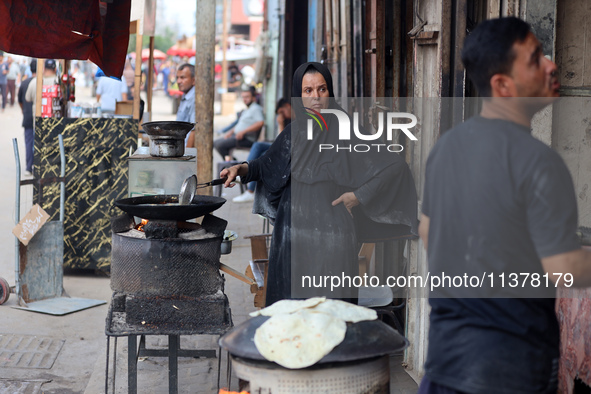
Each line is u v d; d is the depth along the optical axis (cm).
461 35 313
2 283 503
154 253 296
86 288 560
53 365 397
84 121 570
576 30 300
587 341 262
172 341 308
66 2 445
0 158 1260
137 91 599
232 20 4038
